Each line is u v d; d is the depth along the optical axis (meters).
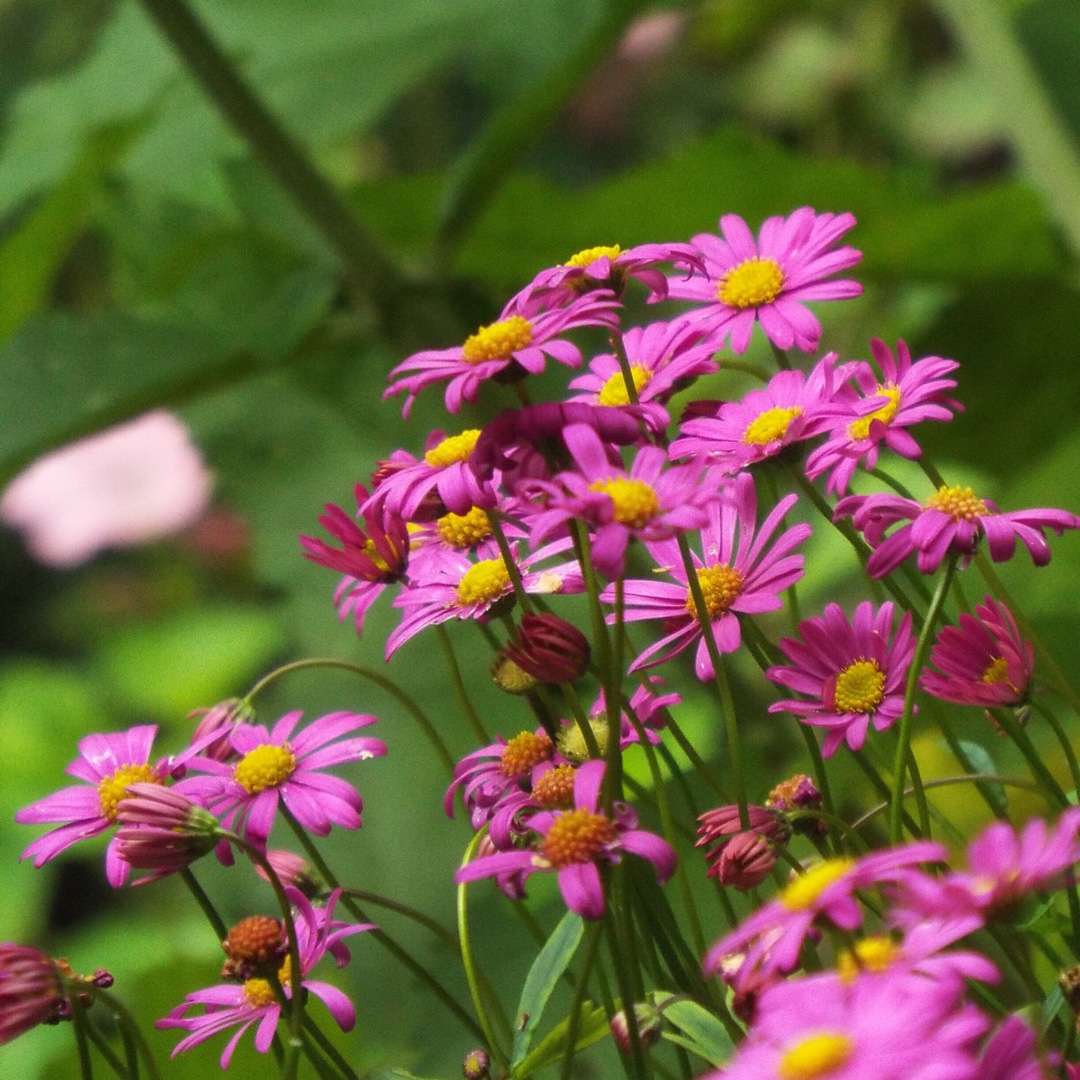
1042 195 2.30
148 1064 1.53
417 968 1.55
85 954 2.82
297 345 2.01
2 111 3.83
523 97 1.95
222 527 3.68
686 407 1.56
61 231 2.14
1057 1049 1.52
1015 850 1.43
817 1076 1.40
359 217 2.07
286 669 1.57
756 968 1.45
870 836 1.64
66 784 3.16
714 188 2.22
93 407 1.94
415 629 1.55
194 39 1.99
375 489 1.54
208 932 2.85
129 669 3.35
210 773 1.55
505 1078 1.53
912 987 1.42
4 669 3.37
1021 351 2.42
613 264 1.53
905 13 3.88
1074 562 1.90
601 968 1.52
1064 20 2.48
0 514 4.06
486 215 2.25
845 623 1.53
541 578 1.55
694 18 4.04
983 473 2.50
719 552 1.54
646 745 1.52
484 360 1.51
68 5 3.97
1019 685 1.52
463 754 2.01
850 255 1.55
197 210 2.64
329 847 1.94
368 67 2.51
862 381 1.55
